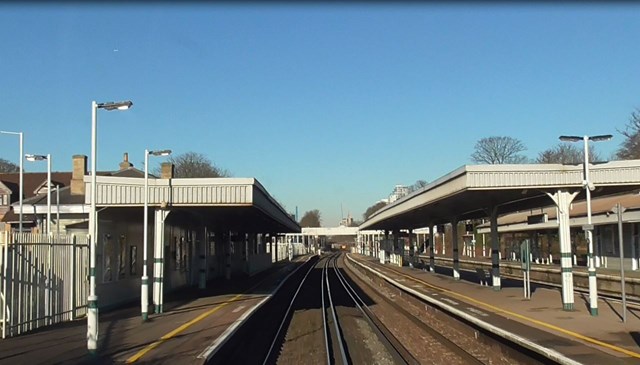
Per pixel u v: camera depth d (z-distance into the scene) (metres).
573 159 69.12
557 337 13.23
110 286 21.69
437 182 23.58
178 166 70.00
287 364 13.98
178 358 11.79
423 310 24.88
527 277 22.34
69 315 17.27
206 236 38.16
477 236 77.94
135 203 19.64
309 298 32.19
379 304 29.33
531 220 26.55
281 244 105.38
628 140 48.94
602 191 19.98
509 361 13.55
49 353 11.98
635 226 36.44
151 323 17.23
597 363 10.41
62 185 49.22
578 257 46.22
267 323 21.59
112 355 12.07
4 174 55.28
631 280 25.77
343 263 87.62
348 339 17.69
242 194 19.73
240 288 33.25
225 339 14.23
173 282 30.28
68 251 17.38
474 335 16.98
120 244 22.92
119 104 15.30
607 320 15.98
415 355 14.84
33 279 15.14
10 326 13.92
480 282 32.19
